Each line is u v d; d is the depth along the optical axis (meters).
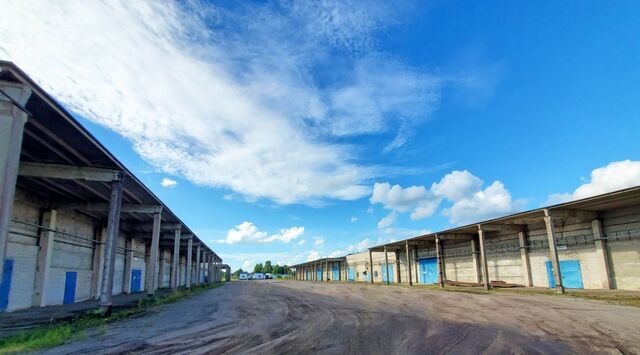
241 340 8.06
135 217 25.42
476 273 29.94
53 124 10.48
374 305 15.05
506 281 27.25
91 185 16.09
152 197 19.67
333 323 10.34
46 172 13.63
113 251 14.02
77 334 8.96
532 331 8.57
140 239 33.03
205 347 7.39
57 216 18.61
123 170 14.45
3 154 8.09
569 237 22.55
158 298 20.91
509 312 11.84
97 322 11.28
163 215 25.16
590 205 19.20
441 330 8.84
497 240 28.38
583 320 10.05
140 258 33.19
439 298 17.59
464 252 31.94
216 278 69.44
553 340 7.62
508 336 8.03
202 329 9.70
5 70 8.02
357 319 11.02
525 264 25.39
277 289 31.67
